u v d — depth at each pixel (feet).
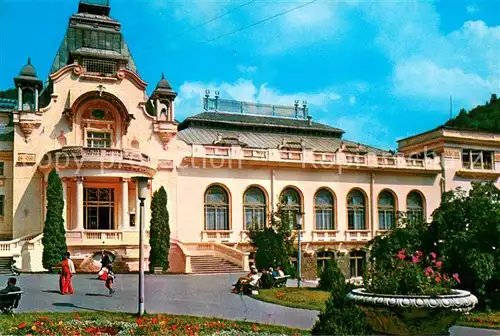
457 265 94.12
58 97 160.45
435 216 102.94
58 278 115.55
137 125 168.35
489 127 225.35
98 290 97.45
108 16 184.96
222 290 102.99
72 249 141.08
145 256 149.89
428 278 54.08
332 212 193.77
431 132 217.97
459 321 80.28
